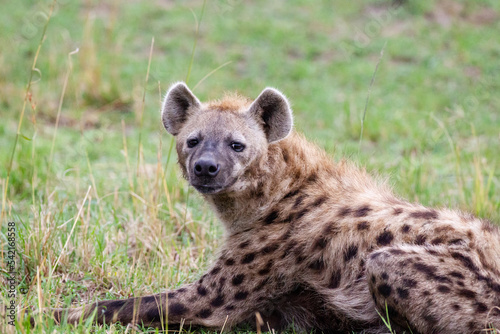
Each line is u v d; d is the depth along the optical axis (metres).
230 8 24.28
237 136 8.13
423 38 22.69
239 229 8.30
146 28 22.94
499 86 19.47
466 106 17.78
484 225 7.54
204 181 7.94
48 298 8.04
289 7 24.91
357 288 7.55
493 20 24.14
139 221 10.83
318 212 8.00
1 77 18.45
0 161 13.30
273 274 7.88
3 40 19.94
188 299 7.74
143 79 18.84
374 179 8.97
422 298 6.80
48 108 17.14
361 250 7.57
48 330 7.07
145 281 9.05
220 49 21.92
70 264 9.31
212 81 19.30
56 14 22.64
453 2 24.89
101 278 9.09
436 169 13.83
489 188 12.06
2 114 16.81
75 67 19.08
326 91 19.23
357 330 7.89
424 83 19.78
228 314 7.79
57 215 10.51
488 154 14.42
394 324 7.20
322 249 7.79
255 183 8.23
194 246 10.48
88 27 19.34
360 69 20.64
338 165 8.68
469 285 6.85
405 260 6.94
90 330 7.38
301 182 8.28
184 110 8.89
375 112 17.67
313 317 8.09
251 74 20.28
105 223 10.54
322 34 22.97
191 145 8.34
